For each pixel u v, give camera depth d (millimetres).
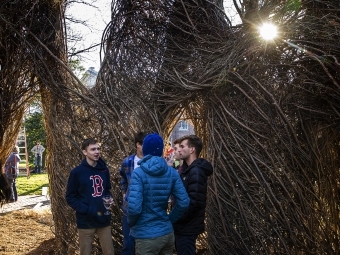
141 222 3125
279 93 3959
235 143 3986
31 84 5113
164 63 4875
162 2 4996
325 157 4160
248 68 4047
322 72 3775
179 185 3215
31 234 6426
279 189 3824
